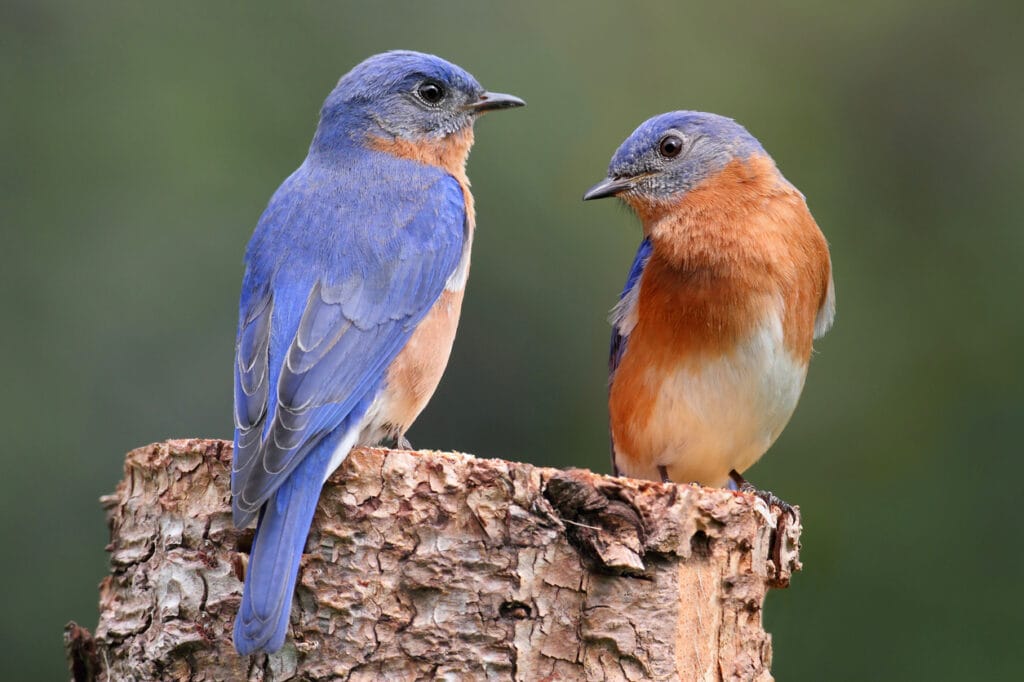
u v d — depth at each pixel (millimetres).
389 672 7289
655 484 7539
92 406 14109
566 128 15633
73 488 13867
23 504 13727
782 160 16078
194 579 7582
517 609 7340
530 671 7289
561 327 14805
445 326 9008
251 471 7426
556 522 7387
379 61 10016
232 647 7453
